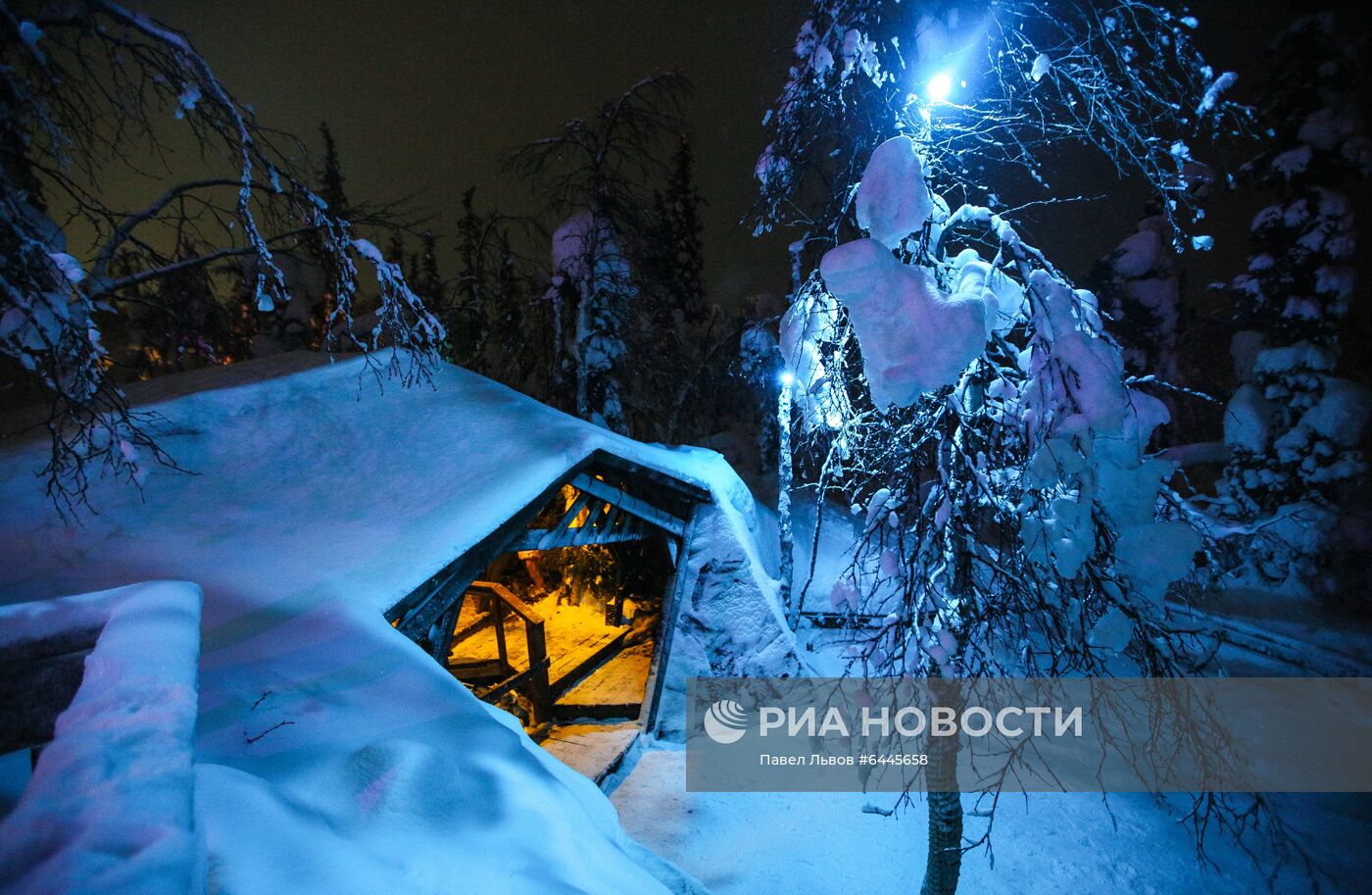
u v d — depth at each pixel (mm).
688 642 10852
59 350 5430
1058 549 5066
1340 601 16141
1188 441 25047
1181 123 5207
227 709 4398
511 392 11141
